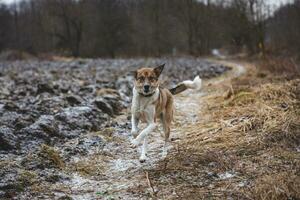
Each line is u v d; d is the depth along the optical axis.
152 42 67.12
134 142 7.76
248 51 48.47
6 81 20.59
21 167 7.48
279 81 14.70
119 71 27.22
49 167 7.63
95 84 18.09
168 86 18.59
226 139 8.95
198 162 7.75
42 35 74.50
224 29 46.84
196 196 6.40
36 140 9.08
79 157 8.42
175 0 63.56
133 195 6.56
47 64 41.16
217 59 51.38
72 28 72.94
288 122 9.05
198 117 11.85
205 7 61.59
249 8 40.44
